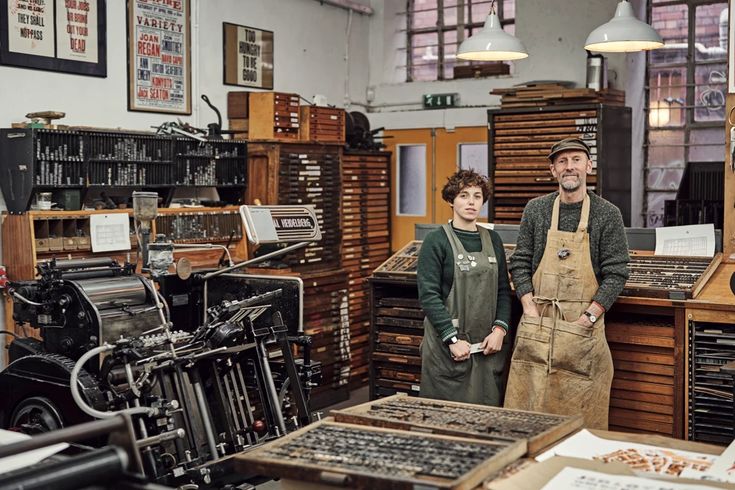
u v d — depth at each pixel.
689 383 4.01
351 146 7.46
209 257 5.85
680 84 8.02
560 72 7.50
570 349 3.85
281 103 6.43
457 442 2.33
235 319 3.80
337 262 6.98
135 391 3.43
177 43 6.33
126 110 5.96
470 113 7.89
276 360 4.28
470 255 3.97
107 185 5.29
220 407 3.84
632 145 7.69
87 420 3.45
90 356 3.34
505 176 6.73
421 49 8.45
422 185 8.20
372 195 7.52
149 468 3.43
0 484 1.66
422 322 4.70
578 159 3.90
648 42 5.20
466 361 3.94
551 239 3.95
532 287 4.04
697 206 6.37
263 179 6.40
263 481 3.91
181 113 6.38
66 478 1.72
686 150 8.02
